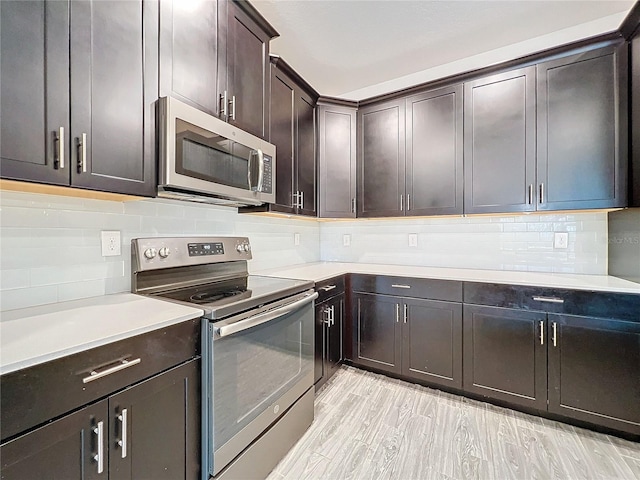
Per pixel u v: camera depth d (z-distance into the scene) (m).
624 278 1.88
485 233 2.48
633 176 1.72
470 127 2.21
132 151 1.16
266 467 1.41
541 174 1.99
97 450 0.84
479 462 1.50
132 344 0.93
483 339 1.99
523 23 2.04
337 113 2.62
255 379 1.36
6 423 0.68
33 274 1.17
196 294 1.44
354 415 1.89
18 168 0.86
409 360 2.24
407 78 2.73
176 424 1.06
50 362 0.75
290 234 2.77
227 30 1.57
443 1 1.83
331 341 2.22
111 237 1.41
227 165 1.52
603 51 1.81
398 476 1.42
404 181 2.48
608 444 1.62
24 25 0.87
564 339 1.76
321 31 2.10
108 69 1.08
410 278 2.23
